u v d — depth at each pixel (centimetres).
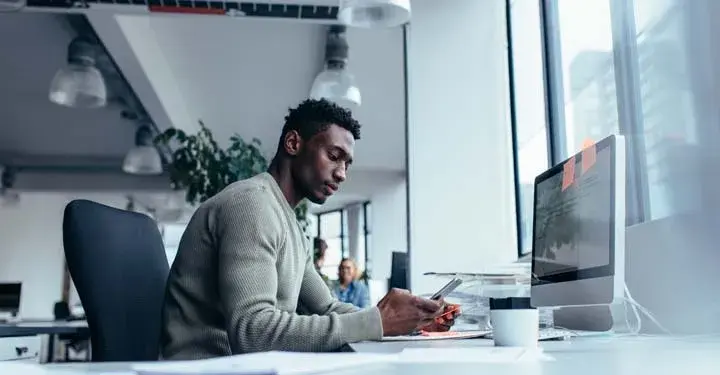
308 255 193
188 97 630
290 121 168
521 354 98
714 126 142
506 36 357
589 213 141
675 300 152
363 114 674
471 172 351
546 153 314
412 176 352
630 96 214
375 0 272
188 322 144
